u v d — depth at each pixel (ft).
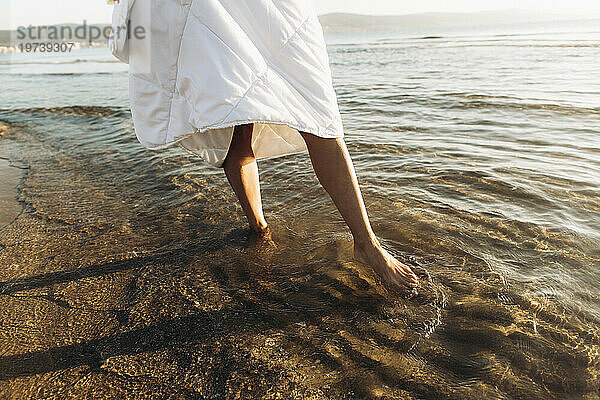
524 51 35.86
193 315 5.09
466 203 7.34
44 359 4.53
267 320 4.95
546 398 3.73
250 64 4.54
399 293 5.25
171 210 7.97
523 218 6.70
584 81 18.45
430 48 51.93
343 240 6.51
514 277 5.35
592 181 7.91
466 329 4.59
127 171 10.41
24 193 9.32
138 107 5.08
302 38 4.80
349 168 5.24
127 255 6.50
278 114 4.56
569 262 5.58
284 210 7.63
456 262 5.76
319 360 4.33
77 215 8.02
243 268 5.98
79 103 21.61
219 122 4.49
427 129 12.40
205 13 4.52
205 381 4.16
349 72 29.30
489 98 15.96
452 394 3.84
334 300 5.23
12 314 5.25
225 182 9.15
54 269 6.22
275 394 3.96
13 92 27.66
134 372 4.31
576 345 4.25
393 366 4.19
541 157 9.39
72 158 11.90
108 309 5.30
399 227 6.69
